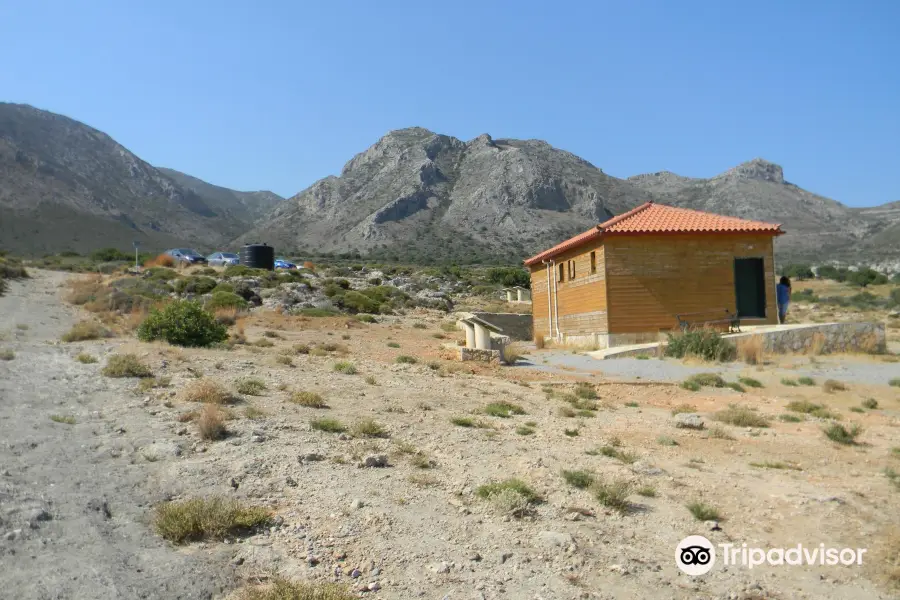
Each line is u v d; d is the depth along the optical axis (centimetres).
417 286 5438
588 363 1988
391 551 539
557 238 17062
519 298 5306
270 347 1938
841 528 665
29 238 14662
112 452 738
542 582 504
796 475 860
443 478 747
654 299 2295
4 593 414
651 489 747
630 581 520
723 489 784
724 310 2325
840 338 2183
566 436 1030
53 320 2388
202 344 1756
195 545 523
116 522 551
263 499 633
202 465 709
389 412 1091
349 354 1936
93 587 432
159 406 972
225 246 19450
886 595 531
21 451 710
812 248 15975
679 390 1555
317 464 757
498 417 1144
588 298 2439
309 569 496
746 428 1152
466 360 1950
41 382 1089
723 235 2334
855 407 1365
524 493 691
